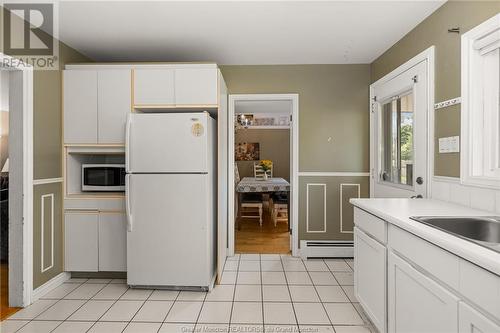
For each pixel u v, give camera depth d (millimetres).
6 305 2311
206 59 3324
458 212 1659
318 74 3504
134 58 3262
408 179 2625
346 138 3504
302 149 3527
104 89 2738
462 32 1914
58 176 2717
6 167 4027
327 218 3523
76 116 2758
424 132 2309
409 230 1372
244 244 4059
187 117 2520
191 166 2521
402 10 2221
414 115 2449
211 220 2699
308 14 2301
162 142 2531
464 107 1868
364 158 3502
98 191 2924
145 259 2559
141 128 2539
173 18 2361
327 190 3521
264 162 6215
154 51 3074
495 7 1660
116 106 2736
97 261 2771
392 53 2926
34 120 2406
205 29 2566
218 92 2697
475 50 1835
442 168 2115
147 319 2107
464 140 1870
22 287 2287
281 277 2883
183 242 2537
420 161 2363
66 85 2756
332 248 3410
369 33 2643
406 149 2662
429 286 1266
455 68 1980
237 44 2900
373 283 1839
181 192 2529
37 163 2441
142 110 2828
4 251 3232
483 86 1823
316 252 3420
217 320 2094
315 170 3521
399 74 2723
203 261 2539
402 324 1511
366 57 3283
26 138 2312
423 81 2322
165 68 2822
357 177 3508
